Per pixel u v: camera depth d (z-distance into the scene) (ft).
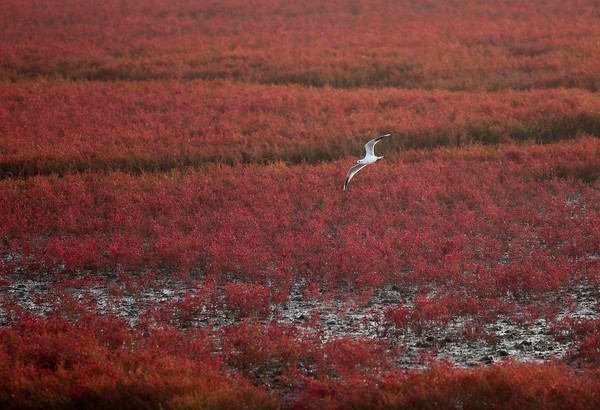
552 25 405.18
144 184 191.83
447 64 331.77
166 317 118.62
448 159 203.31
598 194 173.37
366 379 94.58
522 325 114.11
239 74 335.67
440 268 133.90
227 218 163.22
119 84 320.91
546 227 153.28
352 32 419.33
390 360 101.14
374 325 116.37
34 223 167.12
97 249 150.82
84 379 90.12
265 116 256.32
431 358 100.53
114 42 412.36
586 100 246.68
